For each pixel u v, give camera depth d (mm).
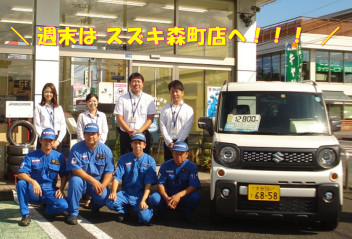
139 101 6668
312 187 4992
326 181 4973
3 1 8742
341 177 5023
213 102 10266
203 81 10180
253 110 5863
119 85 9562
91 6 9414
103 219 5719
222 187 5059
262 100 5930
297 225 5531
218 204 5082
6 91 8734
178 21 10055
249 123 5672
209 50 10227
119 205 5531
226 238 4930
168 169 5617
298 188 4965
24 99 8836
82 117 6797
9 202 6496
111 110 9492
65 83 9141
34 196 5391
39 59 8812
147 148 6734
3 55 8719
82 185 5477
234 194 5031
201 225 5488
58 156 5586
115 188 5488
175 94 6543
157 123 9734
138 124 6617
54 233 4996
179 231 5203
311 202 5020
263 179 4977
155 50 9852
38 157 5477
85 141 5609
